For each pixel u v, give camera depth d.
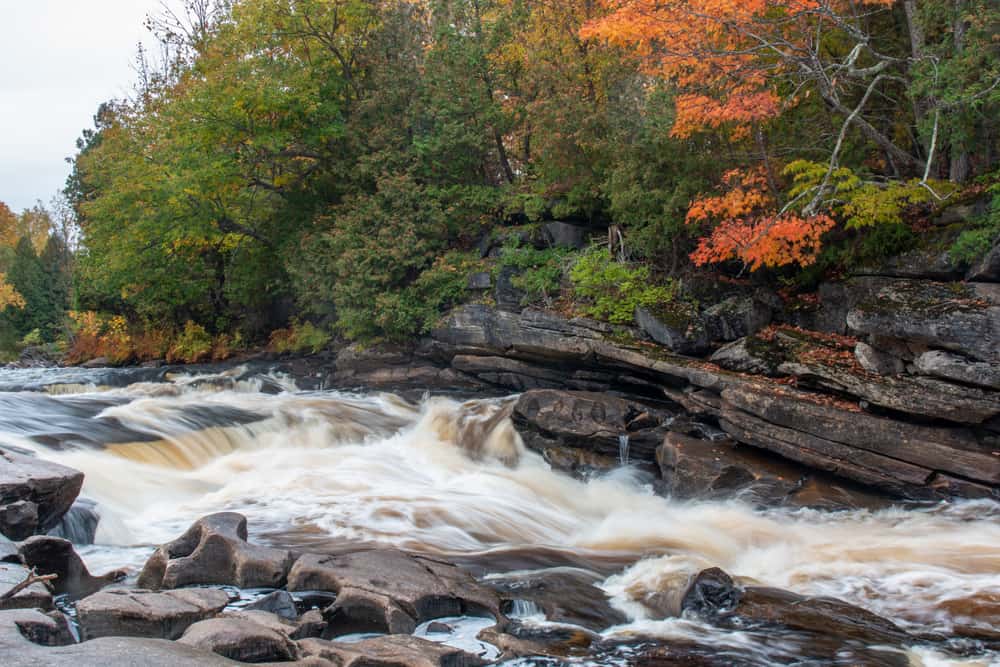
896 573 10.30
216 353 29.72
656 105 18.23
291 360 27.00
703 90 17.27
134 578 9.23
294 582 8.77
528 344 19.52
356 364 23.62
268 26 25.98
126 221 28.41
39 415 16.59
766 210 17.34
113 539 10.84
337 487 14.12
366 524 11.84
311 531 11.38
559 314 19.47
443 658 6.90
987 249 14.03
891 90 18.75
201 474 14.66
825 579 10.16
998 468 12.38
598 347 17.97
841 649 7.91
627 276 19.09
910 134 18.00
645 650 7.84
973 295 13.65
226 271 30.45
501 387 21.33
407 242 22.81
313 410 19.34
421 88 25.09
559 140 20.72
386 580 8.60
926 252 15.25
